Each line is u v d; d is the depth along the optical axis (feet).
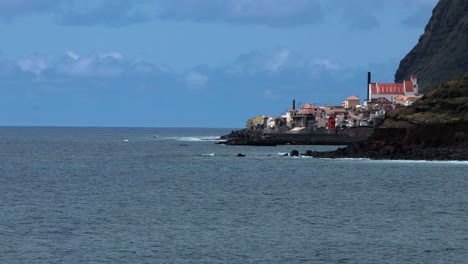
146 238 306.96
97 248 287.69
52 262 266.57
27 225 334.24
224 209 392.27
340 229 330.54
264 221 351.67
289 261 271.69
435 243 301.02
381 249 290.35
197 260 271.69
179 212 379.76
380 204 414.00
